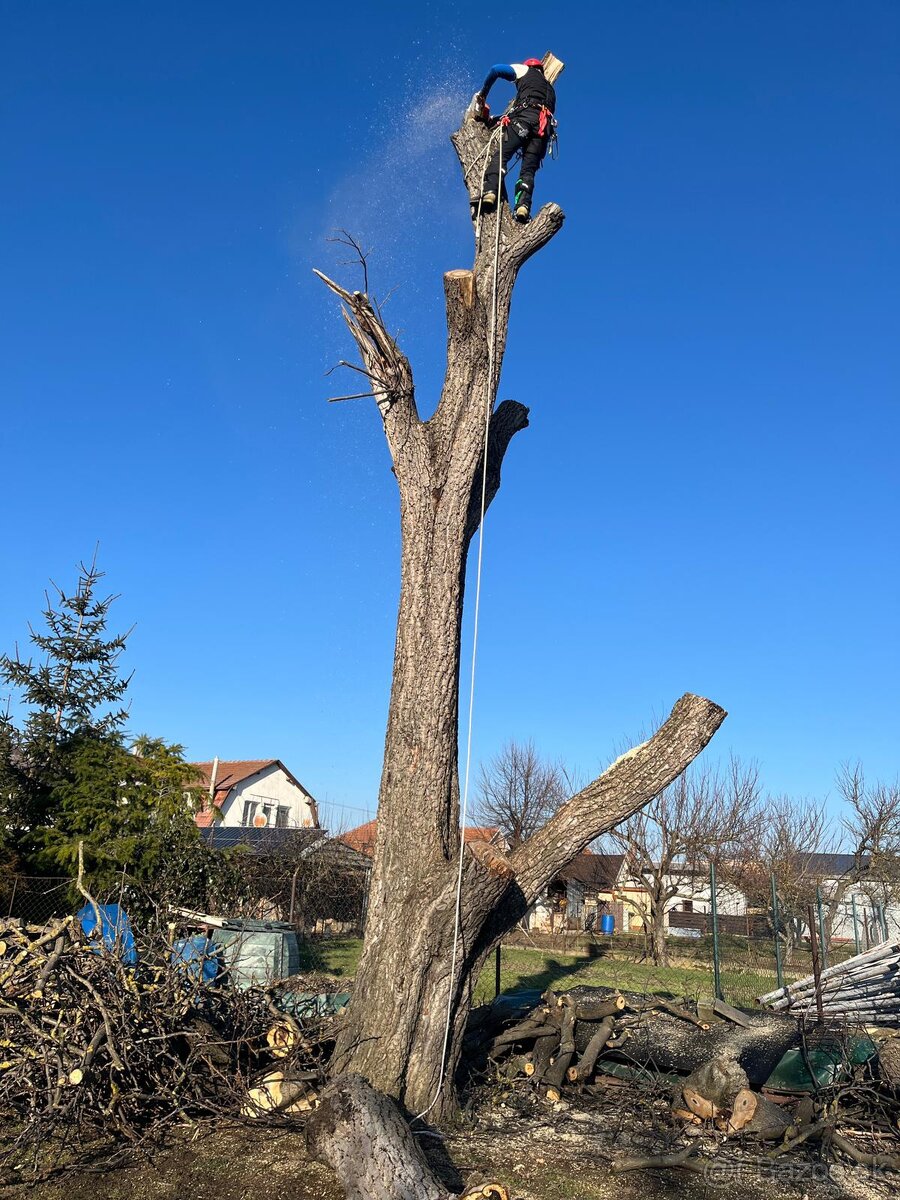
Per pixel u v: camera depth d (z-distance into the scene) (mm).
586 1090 7883
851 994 10469
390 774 7461
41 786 17406
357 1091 5711
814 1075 7605
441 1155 6207
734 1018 8047
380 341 7680
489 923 7309
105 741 18125
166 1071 6590
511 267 8289
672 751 7598
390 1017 6746
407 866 7152
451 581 7801
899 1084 7363
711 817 27672
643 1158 6199
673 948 28016
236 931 10047
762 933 31219
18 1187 5441
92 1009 6375
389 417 7992
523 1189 5734
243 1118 6434
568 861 7652
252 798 42719
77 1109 6035
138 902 13344
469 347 8094
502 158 8172
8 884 15445
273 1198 5328
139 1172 5684
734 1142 6844
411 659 7645
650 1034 7949
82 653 18562
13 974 6398
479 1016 8562
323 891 23594
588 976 17906
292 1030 7324
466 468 7980
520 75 8414
